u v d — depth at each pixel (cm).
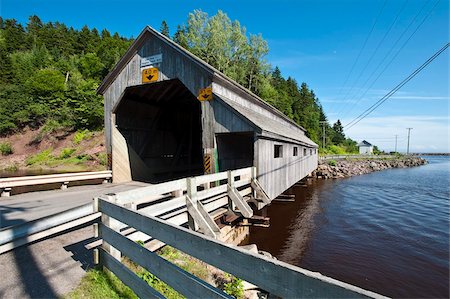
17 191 1255
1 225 474
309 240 1001
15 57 4975
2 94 3312
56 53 5444
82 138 2891
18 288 282
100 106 3041
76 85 3344
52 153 2791
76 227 478
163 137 1355
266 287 138
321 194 1895
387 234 1079
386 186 2311
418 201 1720
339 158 4434
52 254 365
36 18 8075
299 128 2312
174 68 882
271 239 997
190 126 1534
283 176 1069
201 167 1628
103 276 310
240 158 1050
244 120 769
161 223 224
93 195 760
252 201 761
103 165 2380
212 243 171
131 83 971
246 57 4353
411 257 872
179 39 4400
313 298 117
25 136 3116
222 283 397
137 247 254
